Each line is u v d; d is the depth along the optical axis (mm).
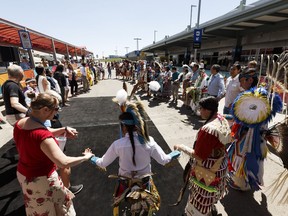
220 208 2348
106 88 11695
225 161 1770
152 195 1535
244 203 2428
